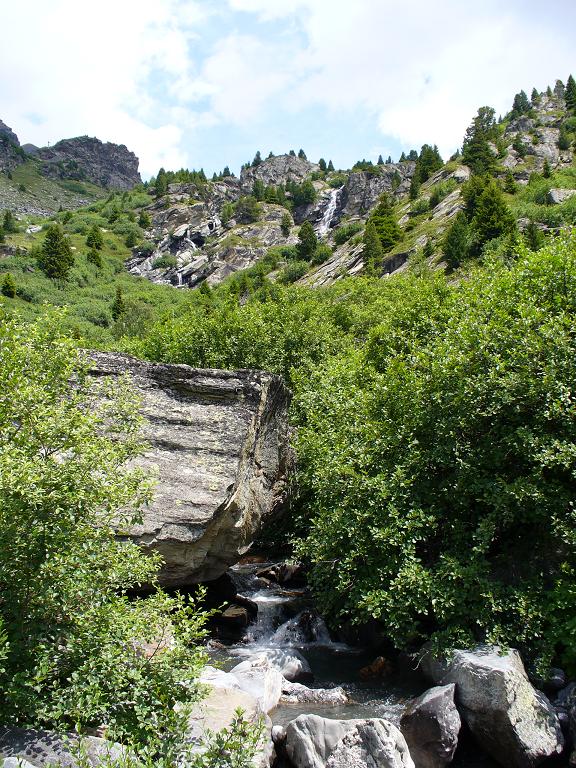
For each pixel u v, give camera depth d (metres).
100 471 7.45
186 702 6.70
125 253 159.88
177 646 6.91
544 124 146.75
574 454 9.21
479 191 87.44
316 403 17.91
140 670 6.69
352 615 12.23
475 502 11.06
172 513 10.62
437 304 22.25
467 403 10.95
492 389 10.70
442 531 11.29
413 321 22.80
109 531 7.12
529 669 8.86
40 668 5.86
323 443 14.35
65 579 6.21
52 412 7.27
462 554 10.41
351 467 11.72
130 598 11.20
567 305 11.67
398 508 10.80
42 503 6.08
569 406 9.85
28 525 6.06
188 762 5.89
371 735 7.32
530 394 10.12
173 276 151.38
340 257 105.19
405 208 120.88
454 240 66.38
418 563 10.45
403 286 34.44
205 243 178.12
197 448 11.88
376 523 10.78
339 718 8.84
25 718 5.95
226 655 11.55
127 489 7.00
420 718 8.03
